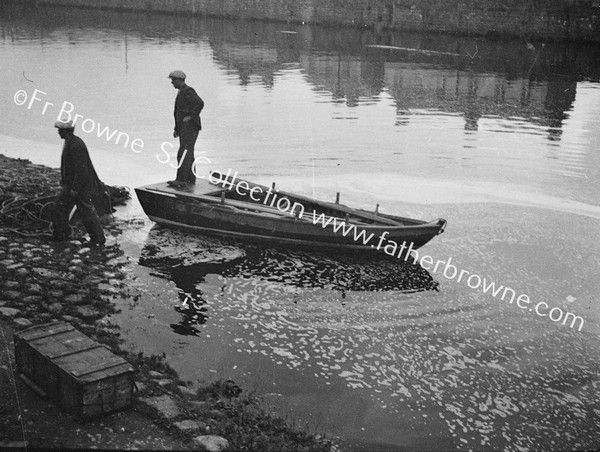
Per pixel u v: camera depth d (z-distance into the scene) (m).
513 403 9.54
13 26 50.62
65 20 57.03
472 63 39.41
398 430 8.70
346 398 9.26
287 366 9.88
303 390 9.34
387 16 56.50
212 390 8.79
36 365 7.75
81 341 7.95
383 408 9.13
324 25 60.06
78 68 33.00
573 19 47.62
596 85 34.28
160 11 69.06
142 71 33.00
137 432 7.32
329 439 8.27
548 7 48.28
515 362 10.55
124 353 9.27
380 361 10.24
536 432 8.96
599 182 19.38
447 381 9.91
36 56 36.16
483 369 10.28
